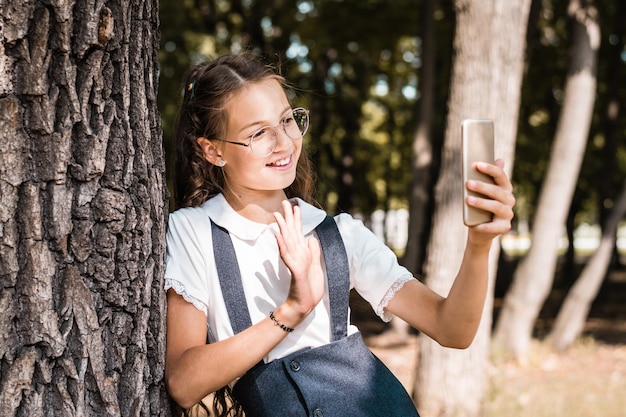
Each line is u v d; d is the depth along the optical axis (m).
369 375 1.76
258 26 11.62
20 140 1.46
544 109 14.59
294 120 1.81
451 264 5.75
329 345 1.74
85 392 1.54
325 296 1.79
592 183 16.09
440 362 5.72
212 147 1.82
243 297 1.74
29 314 1.47
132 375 1.62
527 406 6.00
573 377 7.31
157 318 1.68
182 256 1.74
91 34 1.52
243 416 1.90
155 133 1.73
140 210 1.64
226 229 1.78
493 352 8.20
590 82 8.20
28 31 1.46
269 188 1.78
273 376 1.71
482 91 5.62
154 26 1.75
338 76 13.91
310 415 1.67
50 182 1.49
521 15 5.63
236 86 1.77
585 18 8.11
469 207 1.50
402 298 1.81
